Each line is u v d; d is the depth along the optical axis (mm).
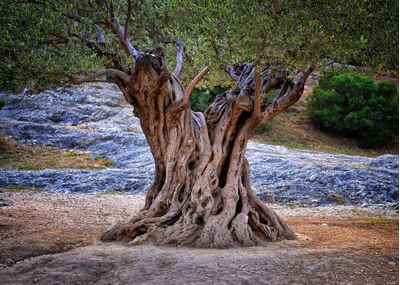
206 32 9180
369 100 34906
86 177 21297
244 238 10148
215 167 10812
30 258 9227
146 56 10008
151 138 10922
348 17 8922
